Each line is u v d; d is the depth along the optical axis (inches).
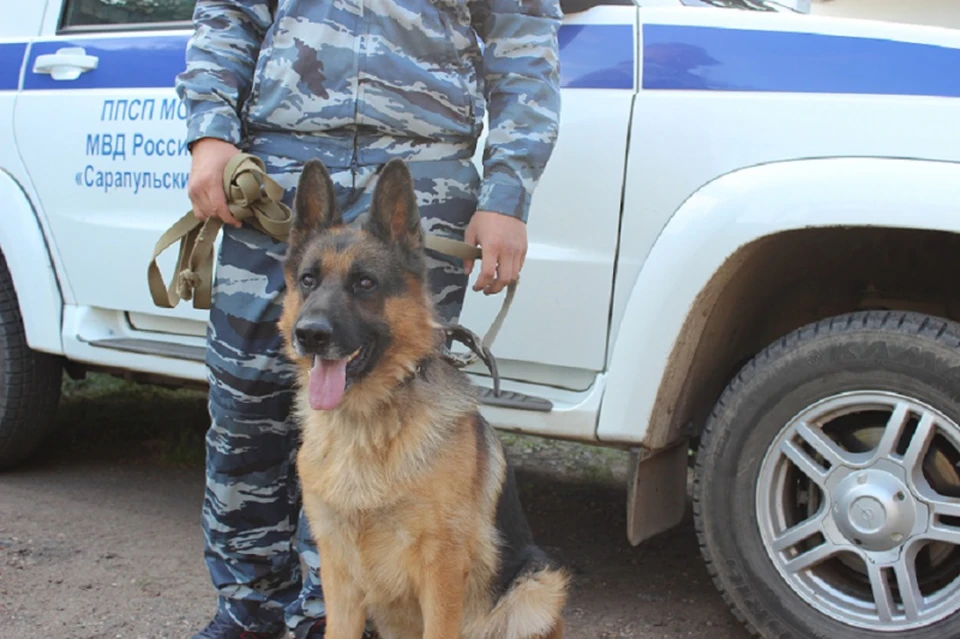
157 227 154.9
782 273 129.7
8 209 170.4
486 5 101.7
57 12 167.9
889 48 114.9
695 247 119.0
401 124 99.3
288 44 98.6
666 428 126.0
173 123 152.1
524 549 109.7
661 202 122.3
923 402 108.4
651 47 124.6
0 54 172.4
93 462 201.0
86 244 163.8
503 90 101.2
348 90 97.9
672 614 134.1
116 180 159.2
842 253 126.2
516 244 98.6
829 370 113.8
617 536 170.4
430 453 93.7
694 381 129.4
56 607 127.2
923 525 108.3
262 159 102.7
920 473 109.7
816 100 116.0
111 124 158.7
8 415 178.9
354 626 101.7
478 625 103.9
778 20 120.6
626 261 124.7
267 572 110.7
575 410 128.1
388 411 93.9
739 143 118.5
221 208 97.5
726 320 128.7
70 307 168.9
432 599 95.7
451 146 102.7
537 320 130.9
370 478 93.5
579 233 127.3
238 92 102.4
